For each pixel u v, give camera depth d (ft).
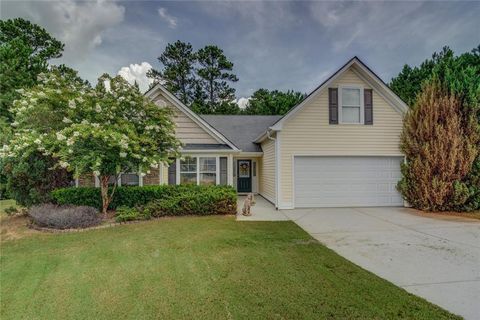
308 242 20.45
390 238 21.58
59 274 14.66
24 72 48.24
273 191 39.96
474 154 30.73
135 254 17.76
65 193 30.91
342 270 14.96
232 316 10.51
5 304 11.61
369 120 36.55
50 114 25.82
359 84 36.42
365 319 10.24
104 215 28.50
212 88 117.08
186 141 38.14
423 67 68.33
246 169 54.44
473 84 31.09
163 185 34.27
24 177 31.04
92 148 25.31
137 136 26.55
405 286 13.12
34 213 26.16
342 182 36.76
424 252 18.16
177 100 37.81
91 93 26.76
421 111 33.42
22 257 17.51
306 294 12.17
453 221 27.61
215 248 18.97
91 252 18.24
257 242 20.44
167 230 24.06
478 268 15.38
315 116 36.09
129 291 12.63
